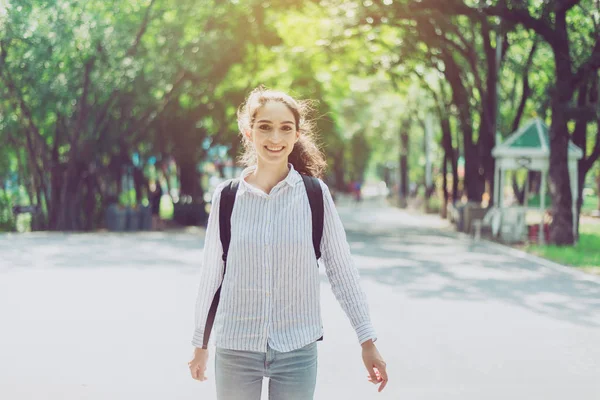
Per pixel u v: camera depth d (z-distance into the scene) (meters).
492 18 24.97
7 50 24.91
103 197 31.48
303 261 3.09
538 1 22.05
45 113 26.86
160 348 7.60
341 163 72.88
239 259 3.08
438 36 25.52
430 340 8.12
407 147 54.84
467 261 16.64
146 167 38.62
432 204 47.50
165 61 27.17
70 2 23.16
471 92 28.36
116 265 15.12
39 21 22.88
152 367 6.87
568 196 20.72
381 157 82.31
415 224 33.88
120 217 28.92
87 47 24.36
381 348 7.71
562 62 20.55
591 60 20.30
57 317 9.23
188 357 7.25
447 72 27.92
